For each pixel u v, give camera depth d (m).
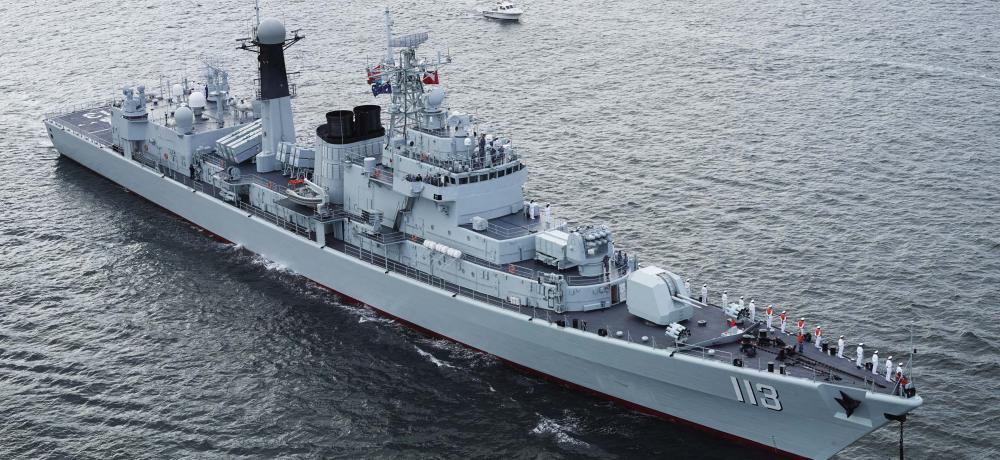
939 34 159.88
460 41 162.38
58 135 121.94
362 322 86.88
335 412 74.25
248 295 91.38
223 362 80.62
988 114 126.81
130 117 110.62
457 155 83.00
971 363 77.25
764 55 153.75
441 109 85.31
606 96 137.75
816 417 65.56
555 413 74.06
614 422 72.94
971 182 108.19
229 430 72.12
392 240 85.62
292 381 78.12
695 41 162.12
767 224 100.56
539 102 135.62
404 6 180.62
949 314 83.81
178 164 107.62
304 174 97.62
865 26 166.12
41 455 69.38
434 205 83.56
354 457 69.25
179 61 151.12
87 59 153.38
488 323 78.44
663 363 69.44
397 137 86.88
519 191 85.25
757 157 116.44
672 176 112.12
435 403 75.38
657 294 72.38
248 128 104.69
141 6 179.62
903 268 91.38
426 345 83.25
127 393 76.44
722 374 67.12
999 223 99.19
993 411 71.88
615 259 78.62
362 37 161.00
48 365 80.06
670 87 141.12
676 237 98.38
